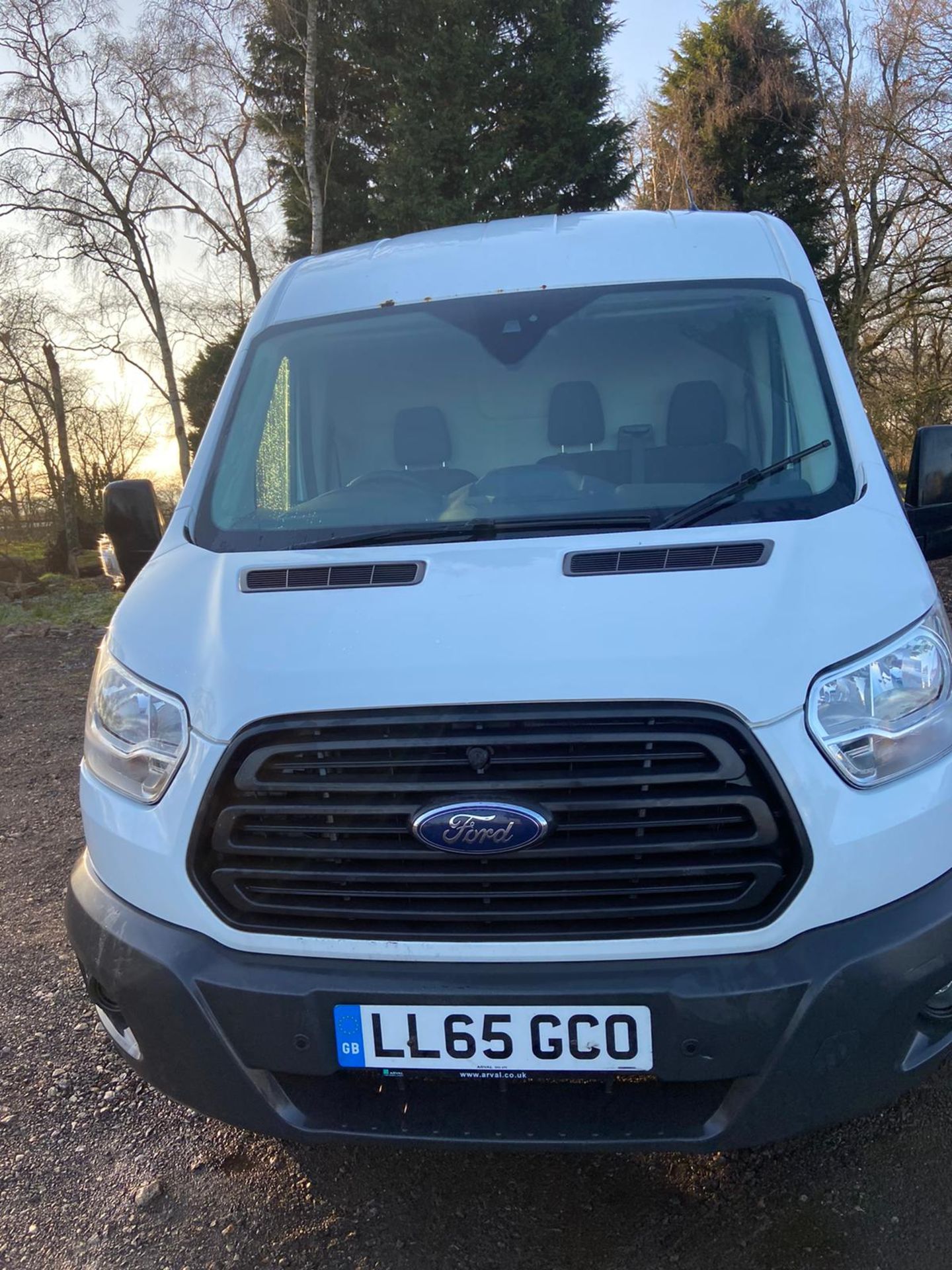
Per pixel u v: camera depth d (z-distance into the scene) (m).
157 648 2.46
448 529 2.78
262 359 3.50
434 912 2.14
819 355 3.10
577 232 3.67
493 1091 2.23
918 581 2.40
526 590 2.33
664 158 32.19
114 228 28.36
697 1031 2.06
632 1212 2.60
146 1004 2.28
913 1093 2.94
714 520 2.67
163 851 2.27
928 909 2.12
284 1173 2.82
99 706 2.52
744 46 31.94
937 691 2.24
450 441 3.28
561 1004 2.08
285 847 2.18
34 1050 3.42
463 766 2.11
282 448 3.32
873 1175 2.64
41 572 31.25
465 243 3.74
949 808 2.18
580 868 2.09
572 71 26.73
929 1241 2.42
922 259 24.03
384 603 2.36
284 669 2.23
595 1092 2.22
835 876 2.07
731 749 2.05
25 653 11.80
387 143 28.03
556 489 2.95
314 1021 2.17
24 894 4.71
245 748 2.21
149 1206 2.71
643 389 3.20
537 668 2.12
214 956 2.24
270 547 2.84
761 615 2.19
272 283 3.86
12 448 37.06
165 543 3.01
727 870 2.07
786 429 2.98
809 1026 2.06
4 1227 2.65
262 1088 2.26
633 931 2.09
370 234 28.33
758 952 2.08
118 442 37.88
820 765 2.08
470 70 25.39
